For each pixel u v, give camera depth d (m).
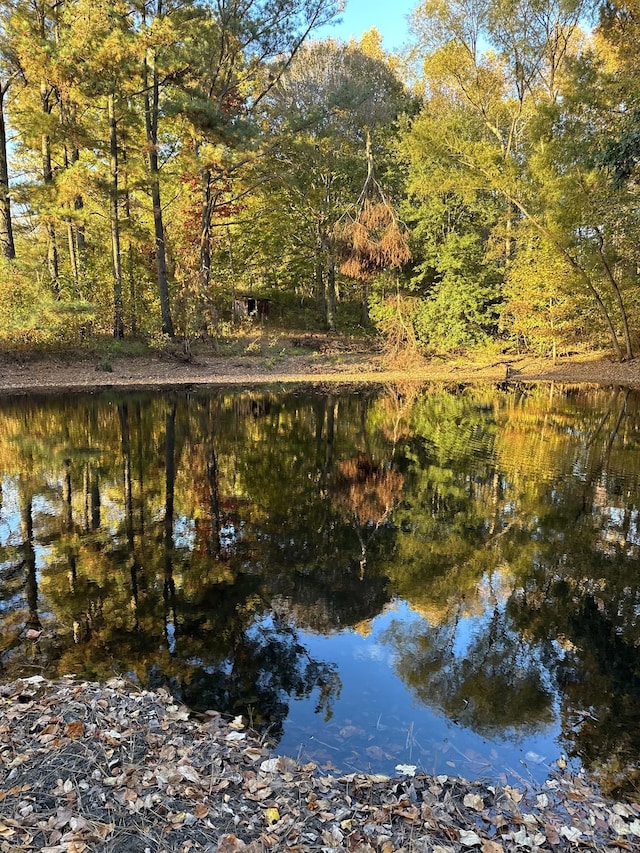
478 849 2.25
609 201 16.39
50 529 6.17
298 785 2.59
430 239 23.19
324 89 25.16
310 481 8.10
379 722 3.16
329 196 27.36
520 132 22.84
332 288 28.95
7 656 3.79
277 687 3.48
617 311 20.06
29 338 17.61
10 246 19.11
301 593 4.76
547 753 2.96
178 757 2.73
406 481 8.05
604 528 6.21
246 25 19.69
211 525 6.33
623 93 16.00
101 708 3.11
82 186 17.42
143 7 17.56
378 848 2.23
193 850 2.15
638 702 3.40
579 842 2.34
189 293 20.89
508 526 6.29
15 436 10.73
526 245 21.53
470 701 3.38
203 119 17.91
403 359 20.91
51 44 15.94
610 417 12.59
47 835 2.18
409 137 21.56
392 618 4.36
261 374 19.39
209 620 4.31
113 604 4.54
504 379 18.52
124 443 10.30
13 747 2.71
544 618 4.36
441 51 21.44
